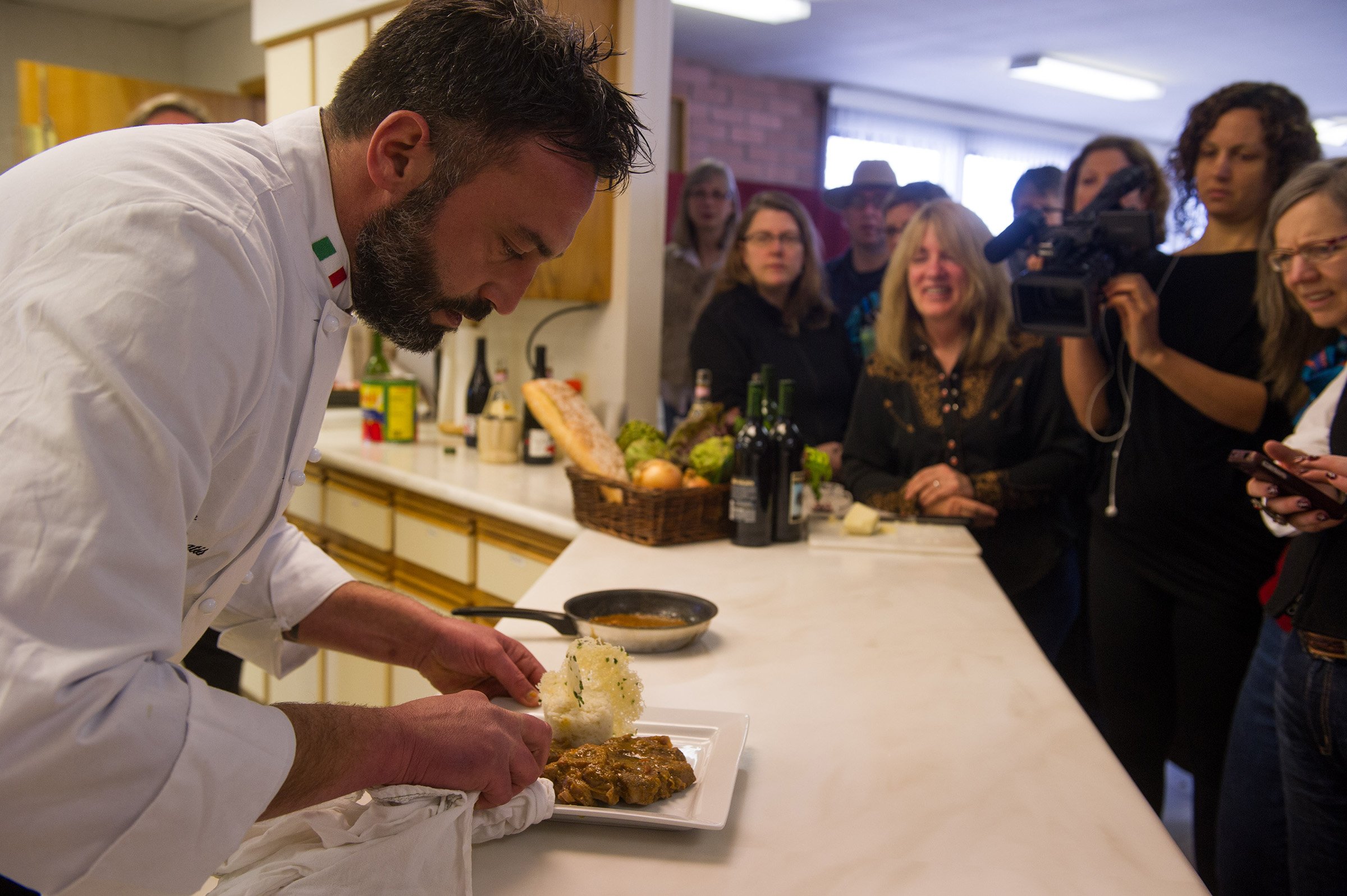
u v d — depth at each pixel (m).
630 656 1.33
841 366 3.03
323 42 3.49
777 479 2.02
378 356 3.45
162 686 0.63
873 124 7.62
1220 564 2.14
